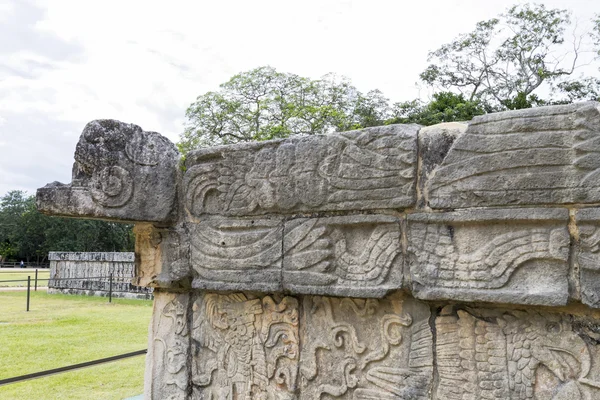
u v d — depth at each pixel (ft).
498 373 6.81
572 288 6.16
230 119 49.78
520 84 43.50
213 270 8.91
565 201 6.12
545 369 6.59
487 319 6.97
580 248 6.10
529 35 43.93
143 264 9.96
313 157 7.99
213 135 50.21
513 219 6.40
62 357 18.07
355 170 7.59
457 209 6.82
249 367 9.02
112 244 98.07
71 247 93.97
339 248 7.79
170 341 10.05
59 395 13.78
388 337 7.66
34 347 19.76
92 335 22.52
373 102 49.73
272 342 8.78
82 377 15.81
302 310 8.54
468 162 6.74
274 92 50.57
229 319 9.37
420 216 7.06
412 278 7.09
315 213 8.07
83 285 42.37
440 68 46.80
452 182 6.84
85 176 8.94
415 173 7.16
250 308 9.08
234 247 8.73
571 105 6.19
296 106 48.19
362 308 7.90
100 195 8.87
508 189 6.45
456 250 6.87
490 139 6.62
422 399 7.31
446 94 39.60
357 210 7.66
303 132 45.78
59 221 97.60
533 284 6.37
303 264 8.00
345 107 50.88
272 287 8.24
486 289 6.59
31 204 115.24
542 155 6.27
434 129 7.16
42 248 102.78
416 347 7.45
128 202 9.05
